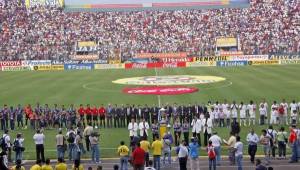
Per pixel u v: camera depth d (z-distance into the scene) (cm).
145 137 3872
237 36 13062
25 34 13388
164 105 5797
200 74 9656
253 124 5191
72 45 12850
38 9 14538
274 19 13612
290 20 13500
